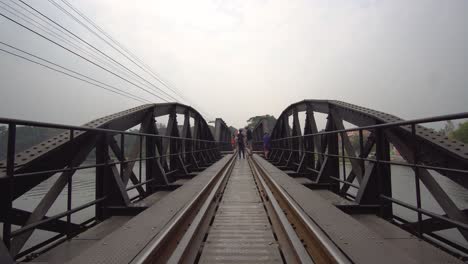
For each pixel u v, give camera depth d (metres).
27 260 2.98
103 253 2.46
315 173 8.34
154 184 6.93
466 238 2.92
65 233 3.66
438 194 3.15
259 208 5.58
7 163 2.45
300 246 3.14
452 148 3.04
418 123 2.98
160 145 7.41
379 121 4.42
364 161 4.89
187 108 11.18
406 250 2.96
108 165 4.39
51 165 3.46
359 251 2.44
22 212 3.14
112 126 5.04
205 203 5.26
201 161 13.86
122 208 4.44
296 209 4.02
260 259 3.10
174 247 3.23
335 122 6.79
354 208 4.38
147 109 6.72
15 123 2.44
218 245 3.53
